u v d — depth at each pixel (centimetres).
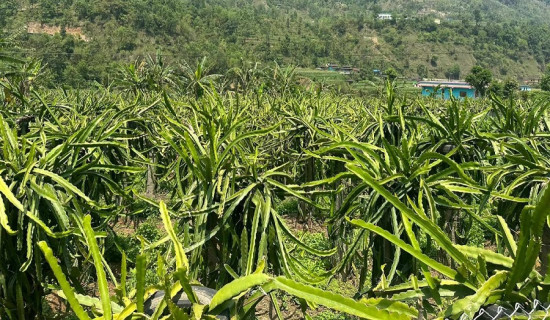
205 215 402
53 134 525
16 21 8262
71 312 557
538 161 425
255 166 417
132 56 7700
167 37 8925
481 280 194
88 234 180
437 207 441
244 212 395
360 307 179
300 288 190
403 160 387
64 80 5591
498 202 500
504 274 187
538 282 184
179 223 461
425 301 216
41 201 405
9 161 381
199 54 8031
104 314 174
